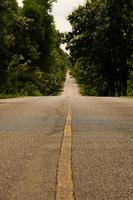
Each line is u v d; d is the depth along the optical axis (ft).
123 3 228.22
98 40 229.66
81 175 13.85
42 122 32.63
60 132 26.00
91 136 24.20
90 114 41.65
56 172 14.28
